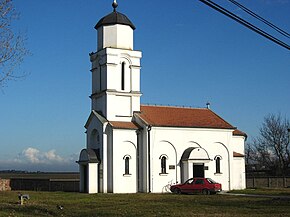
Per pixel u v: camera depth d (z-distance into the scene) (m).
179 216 24.72
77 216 25.52
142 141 49.81
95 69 52.81
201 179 45.19
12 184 63.12
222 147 53.56
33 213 26.72
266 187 59.50
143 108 52.72
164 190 49.47
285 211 26.91
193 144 51.94
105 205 32.38
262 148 83.19
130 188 48.78
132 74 51.62
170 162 50.31
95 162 48.59
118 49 51.00
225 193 46.47
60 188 58.91
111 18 51.72
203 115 55.31
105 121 49.16
